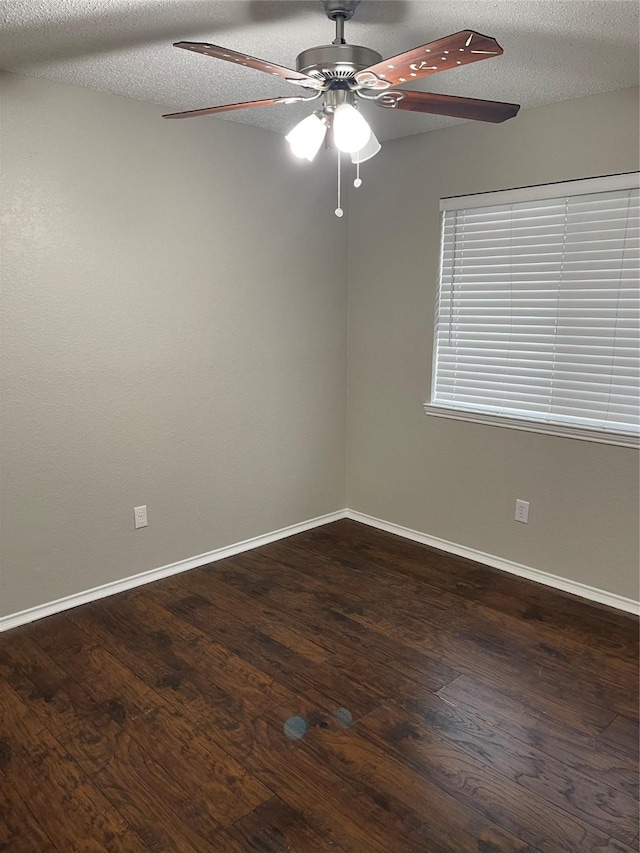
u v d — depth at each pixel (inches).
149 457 122.3
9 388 102.5
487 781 74.0
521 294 121.0
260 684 92.4
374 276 145.7
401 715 85.6
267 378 139.6
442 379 137.2
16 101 96.3
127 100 108.3
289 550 142.3
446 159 127.0
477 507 134.0
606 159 105.0
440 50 53.4
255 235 131.5
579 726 83.4
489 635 105.9
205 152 120.4
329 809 69.9
